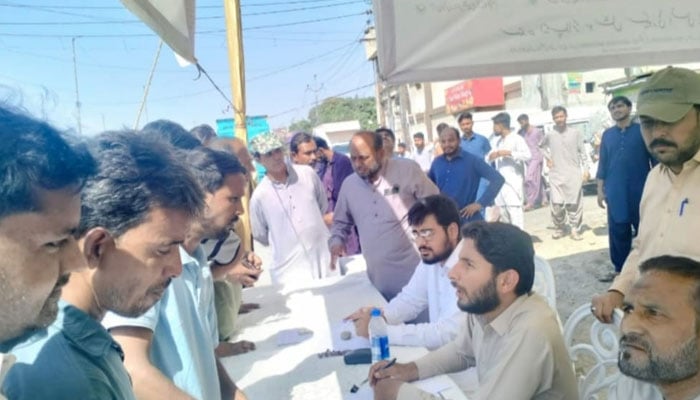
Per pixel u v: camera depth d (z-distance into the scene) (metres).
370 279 3.13
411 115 25.39
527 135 8.70
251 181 4.00
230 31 3.50
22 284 0.57
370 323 2.04
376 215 3.09
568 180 6.39
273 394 1.64
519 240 1.54
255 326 2.34
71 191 0.60
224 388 1.55
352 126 27.92
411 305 2.36
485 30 2.51
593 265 5.30
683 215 1.95
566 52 2.55
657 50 2.57
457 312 1.99
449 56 2.53
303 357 1.92
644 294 1.30
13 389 0.72
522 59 2.53
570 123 10.23
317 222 3.53
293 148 4.91
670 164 1.96
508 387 1.46
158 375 1.07
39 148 0.56
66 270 0.63
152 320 1.09
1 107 0.59
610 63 2.58
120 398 0.85
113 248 0.81
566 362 1.53
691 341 1.25
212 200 1.37
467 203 4.70
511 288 1.54
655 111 1.88
